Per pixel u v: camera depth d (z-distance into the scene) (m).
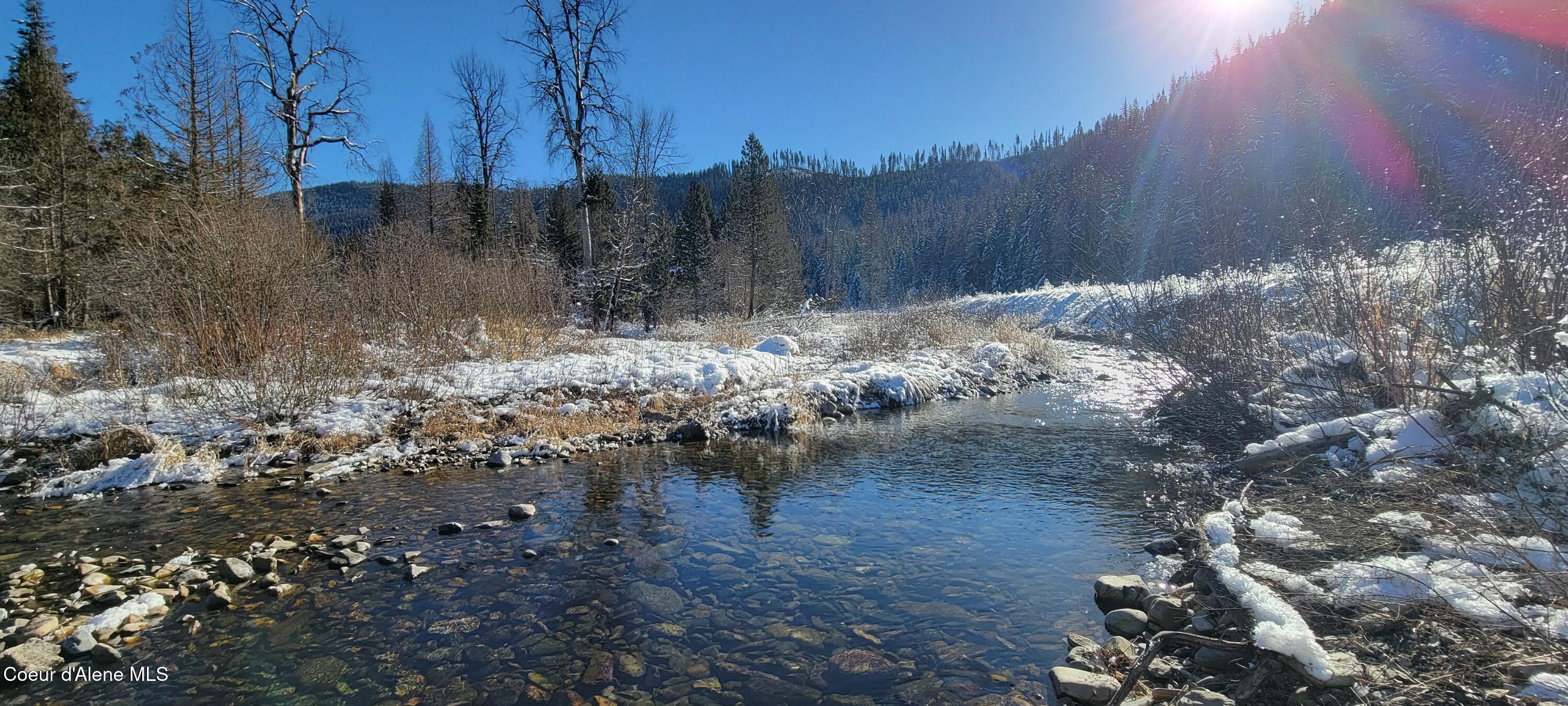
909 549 5.05
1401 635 3.07
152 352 9.23
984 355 15.73
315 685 3.24
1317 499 4.95
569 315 17.78
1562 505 3.50
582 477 7.24
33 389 8.71
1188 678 3.16
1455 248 5.93
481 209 26.67
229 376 8.40
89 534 5.34
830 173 179.75
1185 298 9.04
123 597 4.12
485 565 4.75
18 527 5.50
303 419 8.34
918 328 18.56
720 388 11.11
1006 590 4.30
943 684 3.22
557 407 9.71
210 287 8.89
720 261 34.41
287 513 5.94
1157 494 6.31
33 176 18.45
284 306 9.30
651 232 26.34
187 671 3.36
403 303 12.58
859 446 8.72
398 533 5.43
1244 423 7.81
